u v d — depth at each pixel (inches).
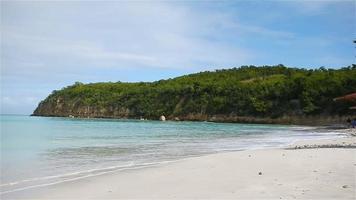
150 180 521.0
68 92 7396.7
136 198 417.7
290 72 6338.6
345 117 4165.8
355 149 870.4
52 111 7396.7
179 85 6328.7
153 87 6712.6
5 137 1409.9
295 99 4726.9
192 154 893.2
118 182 514.6
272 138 1558.8
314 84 4549.7
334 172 531.8
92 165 697.6
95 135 1675.7
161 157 832.3
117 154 890.7
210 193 424.5
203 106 5600.4
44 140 1305.4
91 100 6993.1
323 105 4392.2
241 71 6939.0
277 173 534.6
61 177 562.9
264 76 6471.5
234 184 466.0
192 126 3282.5
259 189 433.4
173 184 485.4
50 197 434.3
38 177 565.0
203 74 7219.5
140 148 1048.2
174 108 5930.1
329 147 974.4
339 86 4308.6
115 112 6619.1
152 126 3105.3
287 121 4576.8
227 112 5315.0
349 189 424.5
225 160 685.9
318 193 406.9
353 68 5073.8
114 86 7249.0
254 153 788.6
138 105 6378.0
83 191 461.7
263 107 4886.8
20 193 454.6
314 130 2556.6
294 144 1183.6
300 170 553.9
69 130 2110.0
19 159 777.6
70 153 903.7
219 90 5546.3
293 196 396.5
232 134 1902.1
